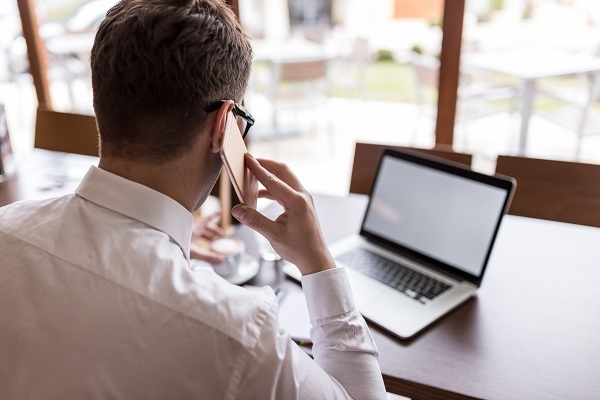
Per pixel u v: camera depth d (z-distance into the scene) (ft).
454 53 6.55
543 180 5.23
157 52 1.85
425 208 4.14
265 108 15.53
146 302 1.74
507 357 3.10
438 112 6.96
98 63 1.92
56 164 6.44
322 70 12.38
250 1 16.69
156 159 1.96
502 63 10.27
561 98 10.43
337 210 5.13
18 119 14.37
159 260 1.84
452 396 2.86
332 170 11.73
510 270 4.04
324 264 2.50
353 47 15.29
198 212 5.49
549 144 10.86
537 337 3.26
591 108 10.07
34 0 8.28
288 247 2.50
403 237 4.22
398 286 3.77
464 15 6.33
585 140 10.91
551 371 2.98
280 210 5.10
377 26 17.06
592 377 2.93
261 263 4.14
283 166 2.91
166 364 1.69
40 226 1.98
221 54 1.97
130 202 1.96
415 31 16.21
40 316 1.79
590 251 4.30
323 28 17.72
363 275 3.92
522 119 10.05
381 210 4.41
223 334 1.70
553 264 4.12
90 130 6.82
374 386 2.30
